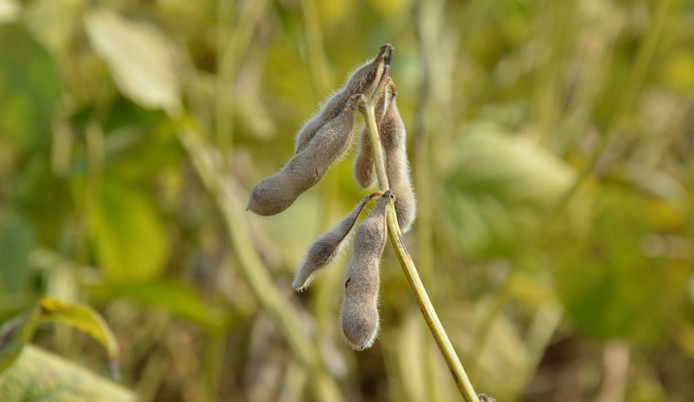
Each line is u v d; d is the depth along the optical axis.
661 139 1.46
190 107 1.04
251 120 1.07
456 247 0.99
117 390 0.72
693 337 1.18
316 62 1.00
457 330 0.96
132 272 1.09
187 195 1.15
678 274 1.09
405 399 0.92
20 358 0.71
